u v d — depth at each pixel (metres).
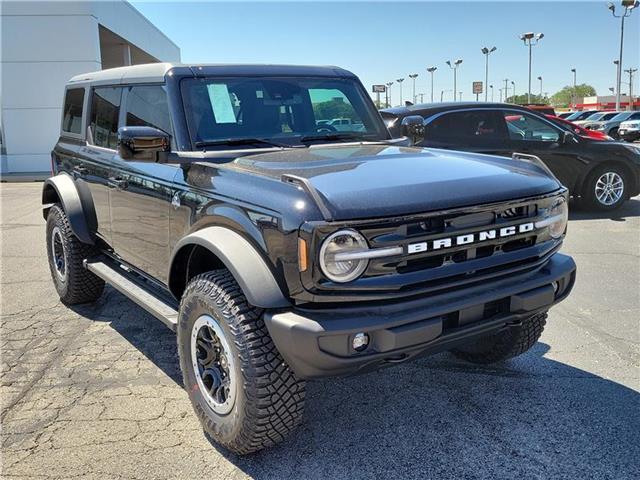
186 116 3.64
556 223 3.21
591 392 3.67
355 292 2.56
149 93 3.97
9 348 4.51
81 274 5.11
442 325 2.71
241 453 3.01
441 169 3.11
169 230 3.55
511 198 2.91
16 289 6.05
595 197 9.57
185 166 3.40
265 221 2.69
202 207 3.15
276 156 3.37
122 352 4.42
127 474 2.92
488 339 3.94
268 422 2.79
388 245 2.57
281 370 2.75
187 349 3.22
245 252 2.76
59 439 3.24
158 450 3.13
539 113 9.45
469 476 2.86
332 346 2.54
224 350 2.93
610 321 4.88
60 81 18.27
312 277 2.51
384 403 3.59
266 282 2.66
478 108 9.11
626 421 3.32
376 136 4.40
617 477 2.83
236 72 3.97
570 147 9.36
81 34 18.08
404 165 3.16
